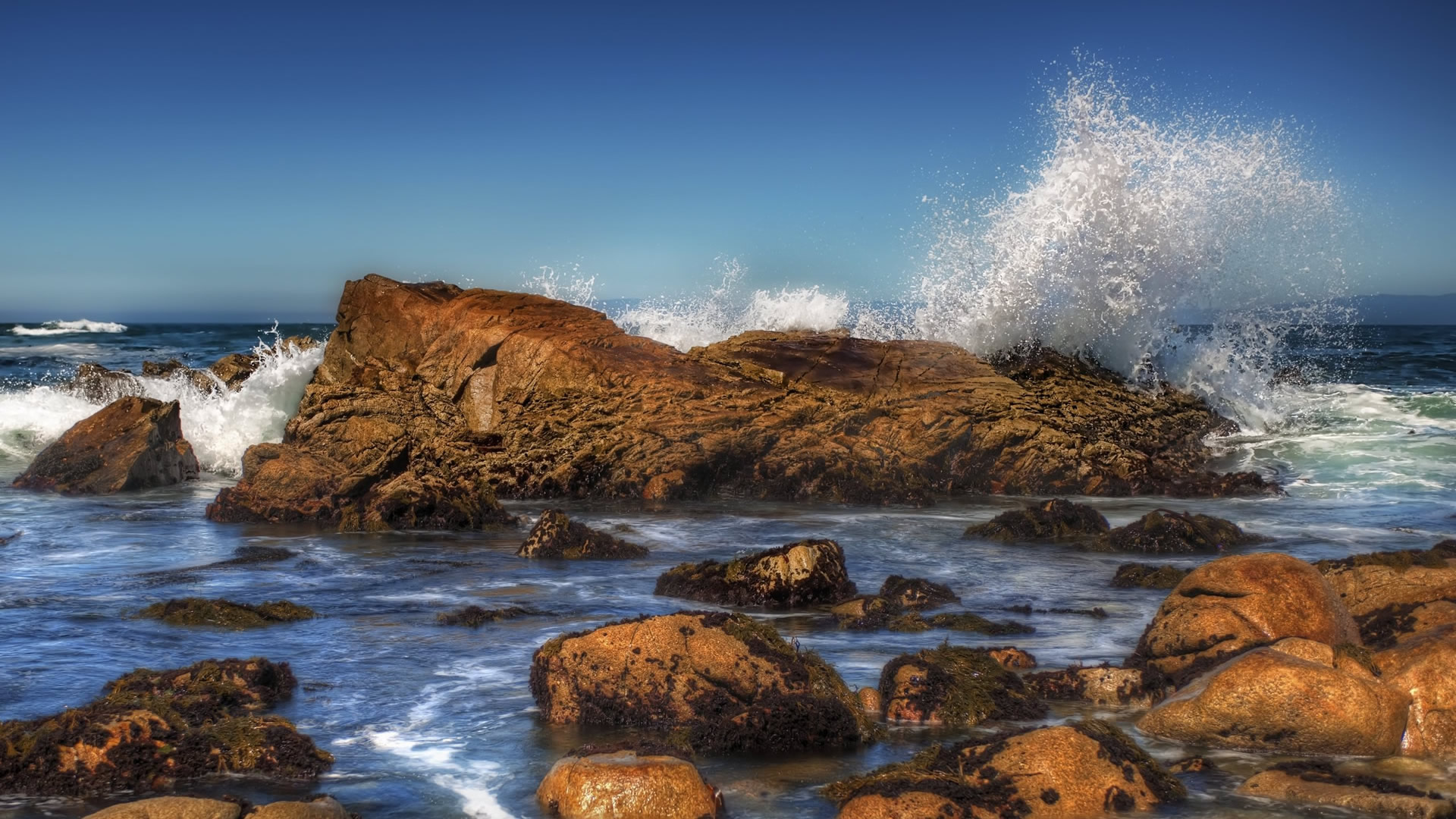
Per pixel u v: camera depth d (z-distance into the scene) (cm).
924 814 568
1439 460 2080
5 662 872
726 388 2002
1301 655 748
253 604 1079
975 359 2134
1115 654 920
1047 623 1027
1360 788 621
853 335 2491
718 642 778
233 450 2227
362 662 893
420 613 1058
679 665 767
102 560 1321
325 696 806
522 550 1369
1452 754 690
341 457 2033
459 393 2105
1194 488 1877
